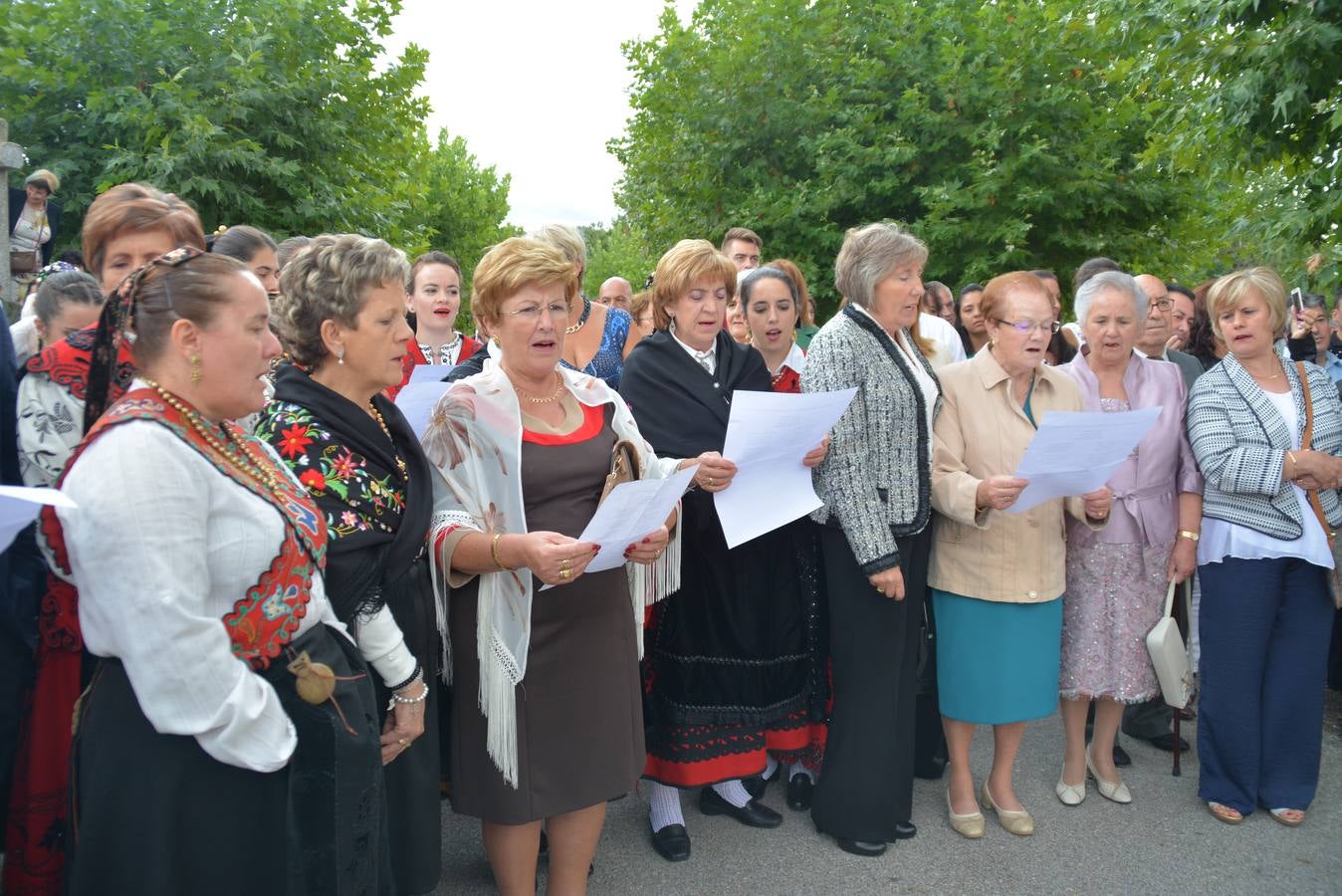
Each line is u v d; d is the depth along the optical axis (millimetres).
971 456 3273
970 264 9742
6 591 1933
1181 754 4020
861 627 3111
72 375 2109
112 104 7516
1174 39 4859
